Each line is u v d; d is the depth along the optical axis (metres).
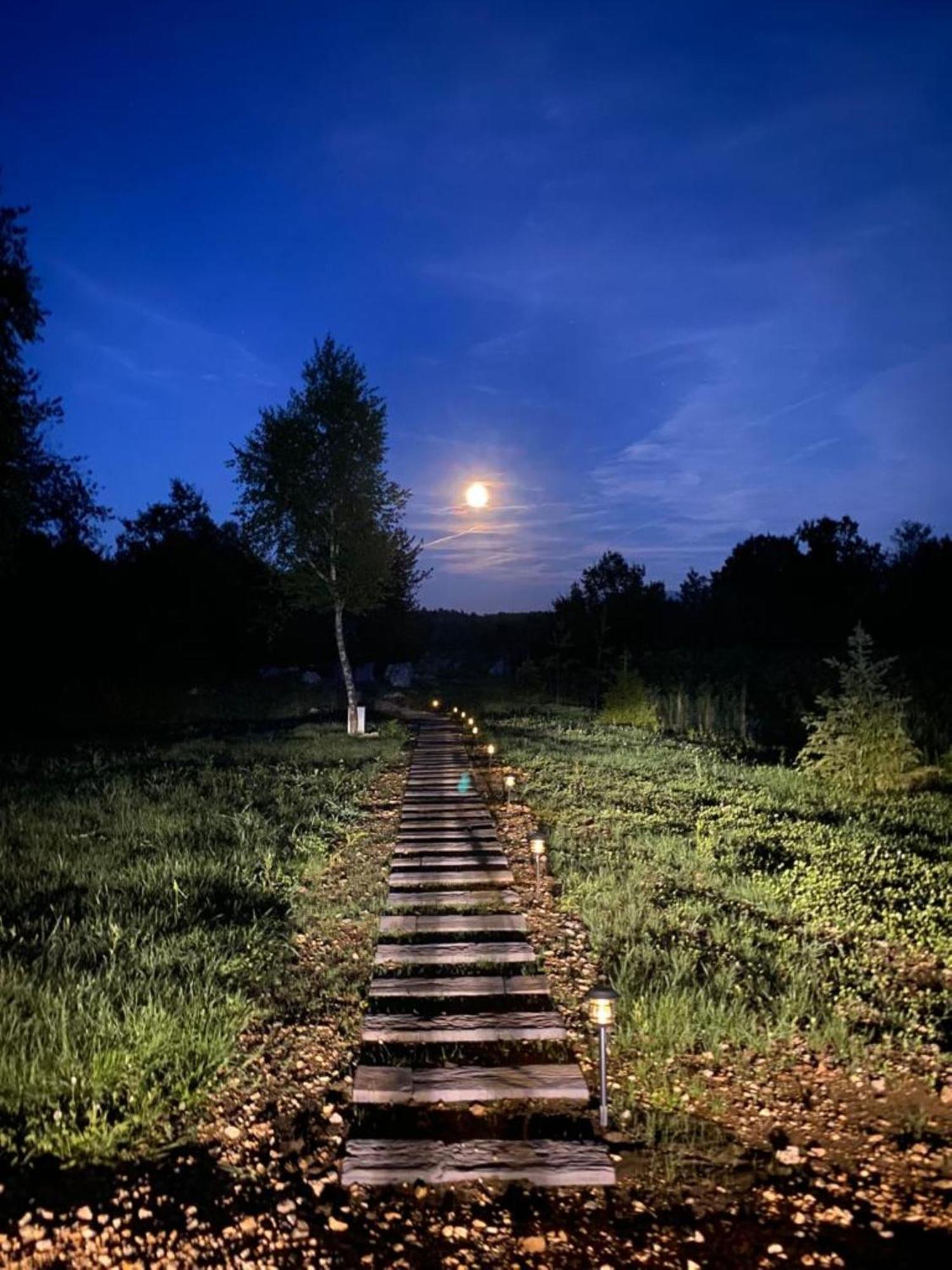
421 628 53.25
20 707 28.41
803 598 41.59
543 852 9.29
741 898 8.36
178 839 10.36
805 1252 3.81
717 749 19.72
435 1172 4.28
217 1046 5.32
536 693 35.78
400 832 11.50
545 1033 5.73
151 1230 3.87
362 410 22.61
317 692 36.41
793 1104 4.96
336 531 22.84
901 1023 5.78
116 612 34.69
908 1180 4.31
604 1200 4.16
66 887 8.57
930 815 11.93
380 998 6.37
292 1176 4.35
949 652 28.08
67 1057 4.92
